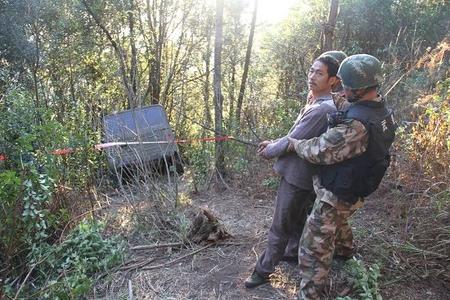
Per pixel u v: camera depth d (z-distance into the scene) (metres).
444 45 5.09
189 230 3.77
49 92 7.03
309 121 2.66
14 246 3.36
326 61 2.74
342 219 2.58
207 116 6.11
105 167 4.92
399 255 3.30
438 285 3.05
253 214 4.41
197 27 9.23
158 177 4.67
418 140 4.21
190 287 3.11
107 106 6.75
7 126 3.89
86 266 3.28
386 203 4.06
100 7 8.18
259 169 5.25
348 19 9.99
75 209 4.11
